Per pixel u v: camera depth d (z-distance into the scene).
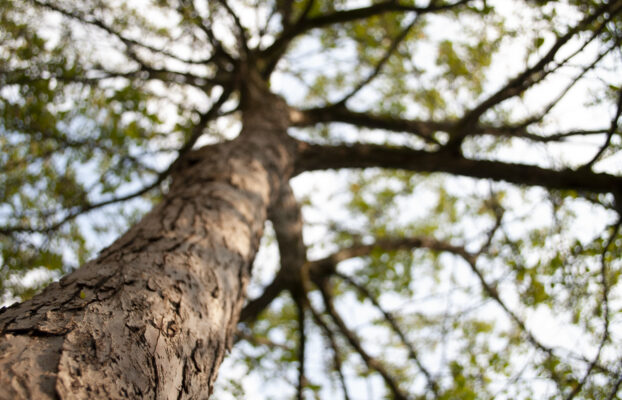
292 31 4.33
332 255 5.07
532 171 3.83
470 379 3.46
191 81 4.41
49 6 3.29
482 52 3.59
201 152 3.14
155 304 1.39
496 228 3.47
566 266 2.83
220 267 1.93
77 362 1.00
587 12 2.51
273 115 4.13
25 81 2.95
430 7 3.50
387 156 4.10
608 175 3.60
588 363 2.64
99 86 3.47
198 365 1.42
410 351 4.37
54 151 3.33
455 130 3.88
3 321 1.11
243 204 2.54
